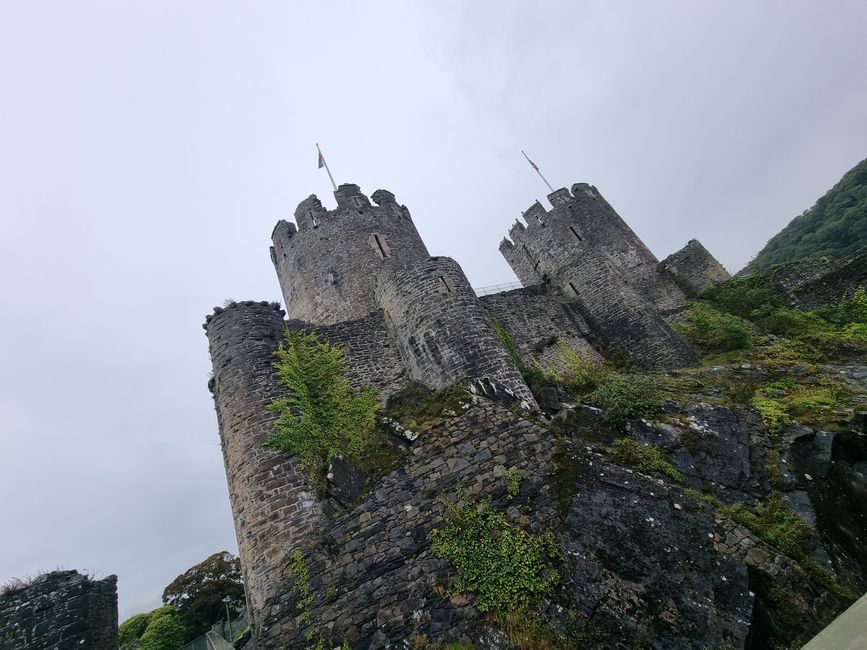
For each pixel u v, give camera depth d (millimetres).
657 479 9000
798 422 10914
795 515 8711
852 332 16672
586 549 8047
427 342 15094
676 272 26062
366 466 12102
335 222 25656
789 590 7145
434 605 8148
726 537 7906
